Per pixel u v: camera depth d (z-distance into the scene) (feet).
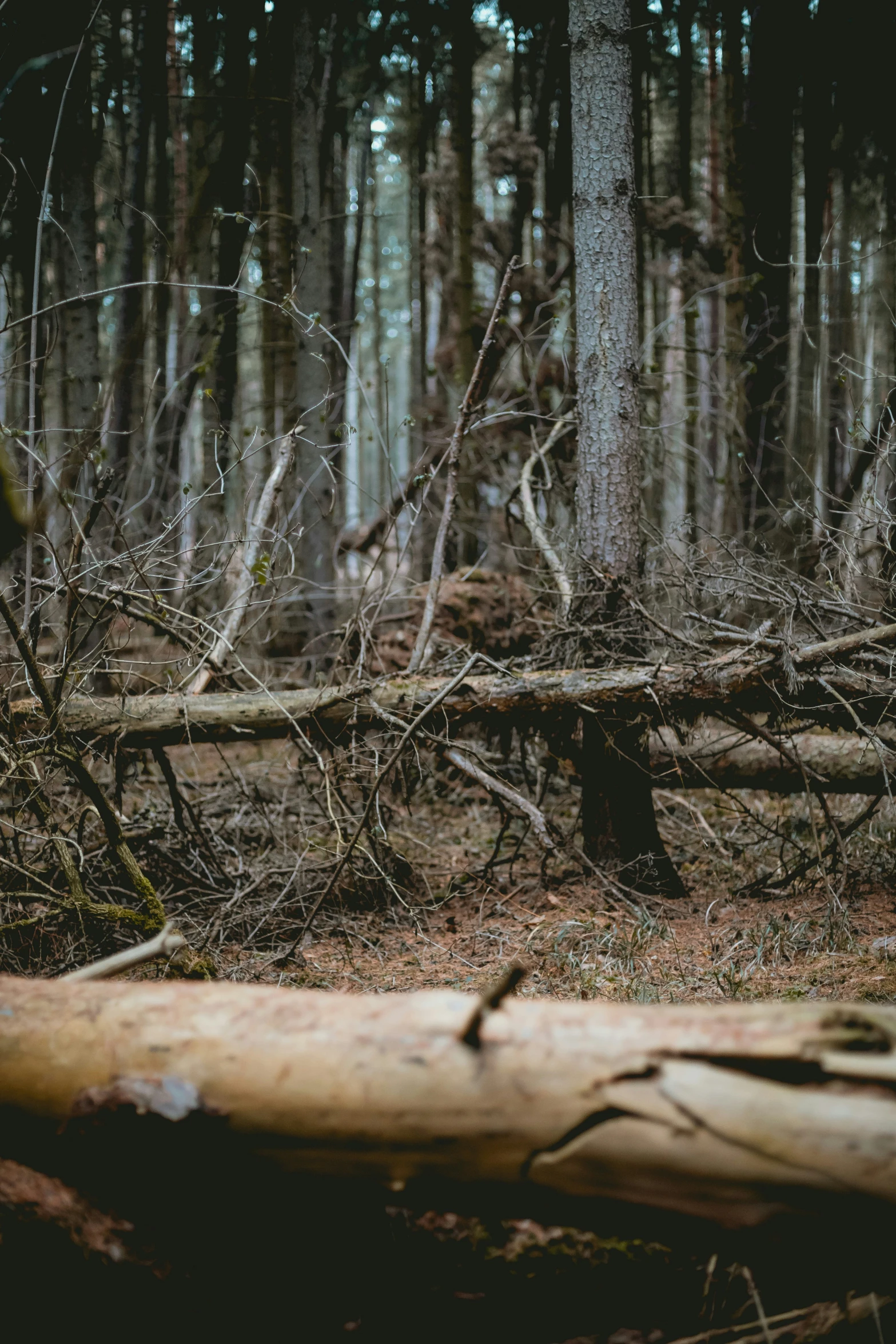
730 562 16.62
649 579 16.11
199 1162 5.89
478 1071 5.44
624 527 15.84
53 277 30.25
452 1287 6.64
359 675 16.08
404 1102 5.51
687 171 32.17
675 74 36.99
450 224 35.58
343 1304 6.58
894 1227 4.91
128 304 26.89
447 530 16.90
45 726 13.84
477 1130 5.41
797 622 15.70
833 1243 5.12
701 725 16.30
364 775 15.80
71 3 21.80
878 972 12.05
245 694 14.82
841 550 16.10
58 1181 6.31
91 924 12.41
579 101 15.61
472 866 17.57
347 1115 5.59
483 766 15.44
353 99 37.06
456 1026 5.67
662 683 14.52
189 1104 5.74
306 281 26.63
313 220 26.61
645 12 27.66
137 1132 5.82
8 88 14.28
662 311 43.60
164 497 28.53
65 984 6.68
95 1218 6.21
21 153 22.04
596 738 16.08
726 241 30.86
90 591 14.82
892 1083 4.90
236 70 27.68
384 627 25.31
